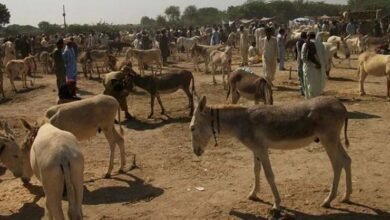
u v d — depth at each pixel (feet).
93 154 33.76
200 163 30.48
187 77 43.96
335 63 77.05
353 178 26.55
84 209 24.17
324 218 21.77
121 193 26.11
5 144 25.21
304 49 40.52
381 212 22.16
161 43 91.04
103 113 28.19
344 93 50.24
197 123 23.63
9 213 24.31
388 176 26.66
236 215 22.61
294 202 23.59
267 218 22.12
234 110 23.02
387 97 46.14
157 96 43.78
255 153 22.63
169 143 35.53
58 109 27.27
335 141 22.24
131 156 32.78
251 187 25.98
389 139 33.40
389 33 110.22
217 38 112.27
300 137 22.13
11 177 30.22
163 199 25.02
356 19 150.71
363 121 38.37
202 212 23.16
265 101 36.47
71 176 18.17
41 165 18.51
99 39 136.67
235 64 83.20
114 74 42.16
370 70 47.16
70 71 49.93
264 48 49.47
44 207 24.84
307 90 41.11
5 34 257.96
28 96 59.16
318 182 26.14
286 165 29.25
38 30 291.99
